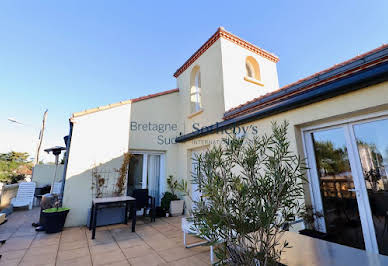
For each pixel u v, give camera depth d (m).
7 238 5.05
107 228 5.90
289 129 4.20
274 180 1.56
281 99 4.34
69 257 3.96
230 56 7.14
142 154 8.14
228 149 1.82
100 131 6.96
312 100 3.70
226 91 6.64
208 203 1.54
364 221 3.27
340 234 3.55
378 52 2.86
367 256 1.85
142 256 3.98
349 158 3.54
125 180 7.08
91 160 6.66
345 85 3.11
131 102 7.87
